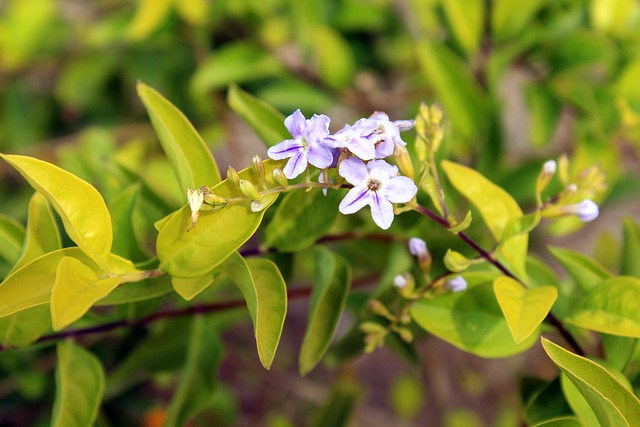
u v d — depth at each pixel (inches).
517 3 13.4
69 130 18.2
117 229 10.2
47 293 9.2
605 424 8.9
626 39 13.8
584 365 8.9
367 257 12.4
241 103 10.6
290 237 10.3
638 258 11.0
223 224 9.3
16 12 16.6
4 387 14.8
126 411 15.3
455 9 13.6
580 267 10.5
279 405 18.9
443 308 10.2
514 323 9.2
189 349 11.0
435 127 9.8
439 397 19.0
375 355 20.7
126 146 15.9
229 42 15.3
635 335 9.6
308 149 8.9
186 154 9.7
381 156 9.1
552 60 13.6
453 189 12.3
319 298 10.1
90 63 17.2
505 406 19.3
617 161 12.9
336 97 15.4
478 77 14.0
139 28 14.2
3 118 17.5
